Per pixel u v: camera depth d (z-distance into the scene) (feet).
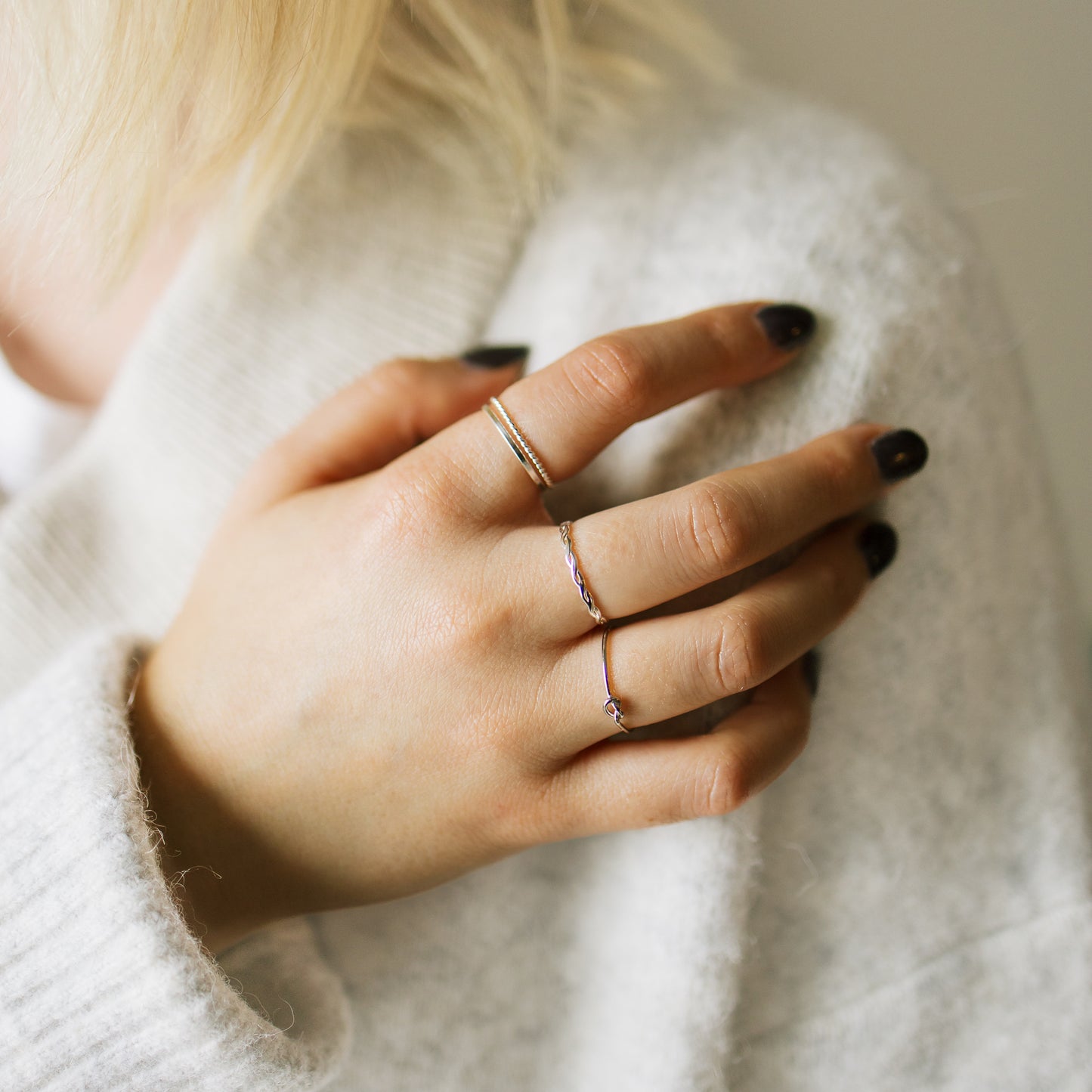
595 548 1.07
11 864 1.12
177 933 1.09
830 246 1.16
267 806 1.15
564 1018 1.24
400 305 1.31
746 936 1.16
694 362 1.09
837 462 1.08
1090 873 1.22
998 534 1.21
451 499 1.11
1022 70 1.65
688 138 1.28
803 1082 1.23
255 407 1.33
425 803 1.12
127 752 1.13
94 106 1.14
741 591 1.13
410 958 1.24
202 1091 1.10
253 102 1.15
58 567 1.37
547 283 1.27
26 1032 1.11
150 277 1.43
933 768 1.21
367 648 1.12
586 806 1.10
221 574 1.19
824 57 1.66
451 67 1.27
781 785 1.17
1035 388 1.97
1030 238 1.81
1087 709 1.27
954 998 1.22
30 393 1.47
